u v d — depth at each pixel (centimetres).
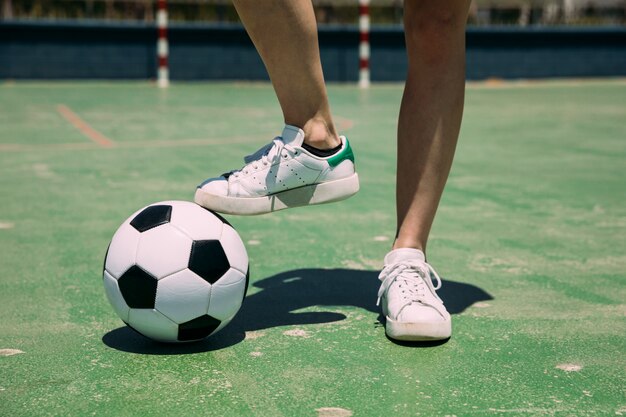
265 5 192
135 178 482
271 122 834
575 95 1253
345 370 182
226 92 1293
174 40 1537
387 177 493
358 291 249
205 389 171
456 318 222
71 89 1314
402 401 165
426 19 211
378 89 1428
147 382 175
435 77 215
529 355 193
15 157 569
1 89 1295
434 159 217
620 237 330
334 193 212
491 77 1667
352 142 675
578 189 452
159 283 188
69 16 1556
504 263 287
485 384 174
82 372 181
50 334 209
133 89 1340
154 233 192
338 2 1625
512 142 680
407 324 196
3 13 1499
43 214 376
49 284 258
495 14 1722
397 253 215
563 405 163
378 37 1600
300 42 197
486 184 471
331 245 314
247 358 190
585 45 1686
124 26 1513
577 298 243
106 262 196
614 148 635
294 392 169
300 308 231
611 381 176
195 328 193
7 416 157
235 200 205
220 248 194
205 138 694
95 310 230
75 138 688
